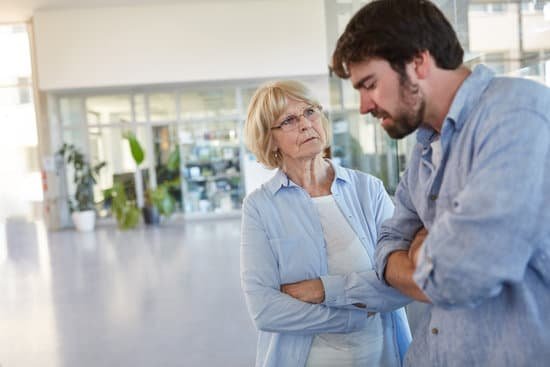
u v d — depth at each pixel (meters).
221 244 7.19
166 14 9.72
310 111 1.35
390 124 0.82
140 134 10.77
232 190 10.77
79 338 3.60
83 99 10.68
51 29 9.70
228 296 4.39
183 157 10.73
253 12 9.76
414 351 1.02
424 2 0.79
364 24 0.80
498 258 0.70
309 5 9.75
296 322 1.24
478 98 0.81
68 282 5.38
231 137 10.71
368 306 1.21
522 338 0.78
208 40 9.78
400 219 1.06
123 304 4.38
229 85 10.46
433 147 0.92
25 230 10.54
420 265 0.79
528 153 0.72
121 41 9.74
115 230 9.65
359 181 1.47
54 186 10.27
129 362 3.10
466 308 0.78
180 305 4.23
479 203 0.72
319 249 1.33
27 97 12.32
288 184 1.38
